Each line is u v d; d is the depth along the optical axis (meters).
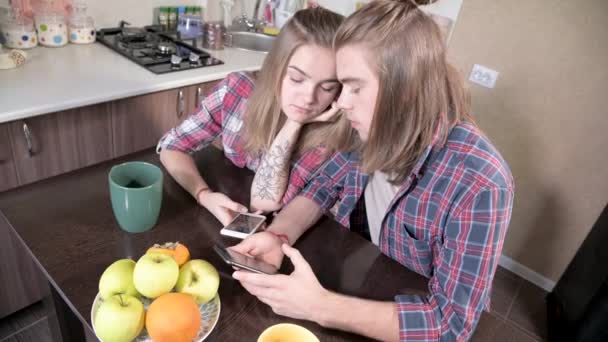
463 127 0.80
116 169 0.80
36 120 1.45
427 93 0.72
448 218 0.79
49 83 1.57
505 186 0.73
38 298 1.63
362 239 0.91
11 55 1.64
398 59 0.68
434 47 0.69
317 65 0.92
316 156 1.08
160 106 1.84
